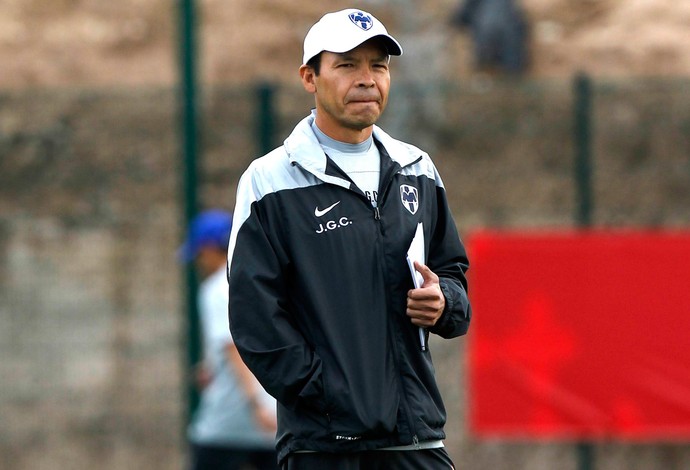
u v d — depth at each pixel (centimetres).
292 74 4884
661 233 3303
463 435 3556
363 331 1337
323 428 1334
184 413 3662
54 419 3822
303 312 1355
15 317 3925
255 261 1349
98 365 3869
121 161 4238
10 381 3856
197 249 2655
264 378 1338
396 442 1345
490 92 4166
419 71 4803
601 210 4006
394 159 1398
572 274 3200
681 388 3173
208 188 4128
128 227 4072
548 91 4131
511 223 3956
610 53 4850
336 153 1381
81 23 5194
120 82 4950
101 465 3772
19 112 4375
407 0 5066
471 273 3219
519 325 3216
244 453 2666
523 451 3531
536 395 3212
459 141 4119
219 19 5066
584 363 3200
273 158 1386
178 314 3912
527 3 5053
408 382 1355
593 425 3203
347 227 1352
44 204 4159
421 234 1374
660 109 4141
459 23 4925
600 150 4091
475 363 3228
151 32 5153
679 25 4959
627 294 3192
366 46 1350
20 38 5128
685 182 4016
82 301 3931
